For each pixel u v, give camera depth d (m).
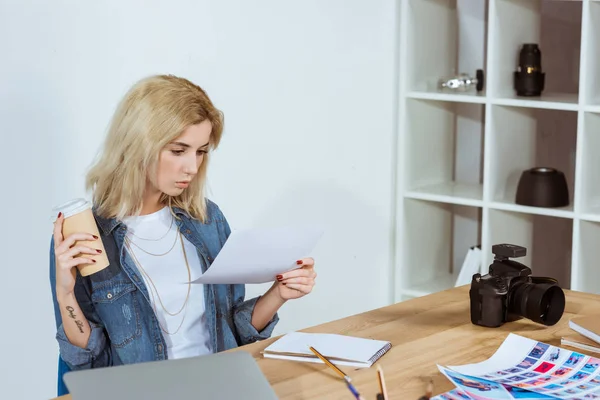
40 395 2.54
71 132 2.46
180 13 2.63
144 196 1.96
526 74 3.22
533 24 3.39
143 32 2.55
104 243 1.87
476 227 3.86
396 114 3.43
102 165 1.88
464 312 1.96
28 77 2.35
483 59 3.77
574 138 3.73
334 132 3.17
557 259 3.72
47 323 2.53
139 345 1.86
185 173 1.85
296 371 1.60
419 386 1.53
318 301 3.22
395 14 3.34
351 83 3.20
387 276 3.54
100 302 1.85
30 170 2.40
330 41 3.09
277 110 2.95
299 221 3.10
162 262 1.95
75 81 2.44
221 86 2.76
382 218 3.46
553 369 1.59
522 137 3.40
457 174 3.77
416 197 3.42
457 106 3.71
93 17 2.45
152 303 1.91
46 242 2.48
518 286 1.86
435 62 3.51
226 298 2.02
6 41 2.29
